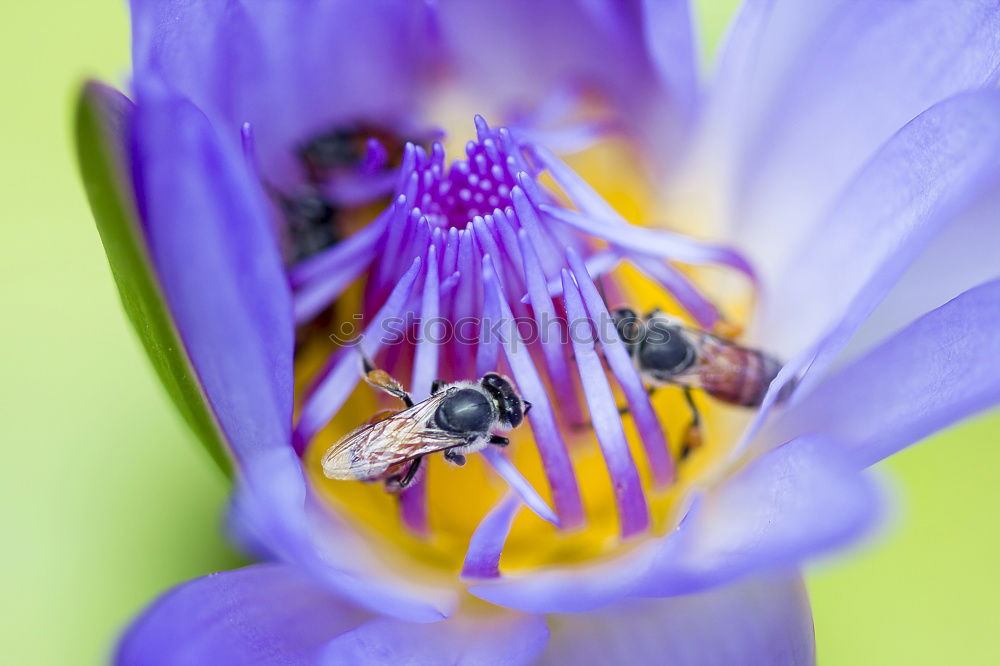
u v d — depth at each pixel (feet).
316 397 0.36
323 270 0.37
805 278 0.37
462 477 0.38
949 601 0.41
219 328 0.32
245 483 0.32
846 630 0.41
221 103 0.35
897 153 0.35
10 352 0.40
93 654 0.40
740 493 0.34
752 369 0.37
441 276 0.36
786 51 0.37
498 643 0.35
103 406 0.40
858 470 0.32
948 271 0.36
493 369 0.36
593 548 0.37
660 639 0.34
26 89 0.42
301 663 0.34
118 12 0.42
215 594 0.34
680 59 0.37
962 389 0.32
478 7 0.39
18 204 0.41
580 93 0.40
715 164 0.39
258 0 0.36
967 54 0.35
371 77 0.39
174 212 0.31
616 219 0.37
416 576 0.37
